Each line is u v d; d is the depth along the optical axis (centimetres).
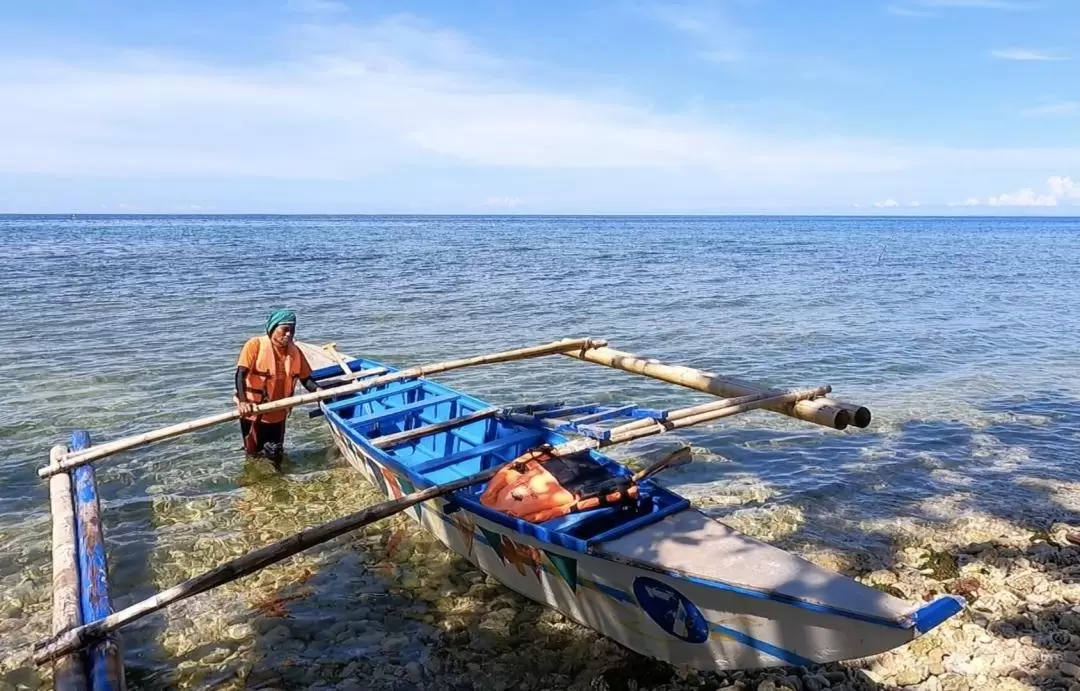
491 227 11231
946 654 503
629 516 561
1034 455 895
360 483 816
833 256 4466
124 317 1800
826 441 938
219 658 513
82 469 732
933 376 1296
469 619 557
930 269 3531
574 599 528
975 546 657
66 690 415
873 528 696
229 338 1559
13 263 3241
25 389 1145
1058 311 2103
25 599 584
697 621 461
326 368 1029
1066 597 571
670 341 1584
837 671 492
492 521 553
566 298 2273
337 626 548
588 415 699
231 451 907
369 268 3288
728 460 872
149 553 657
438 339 1589
